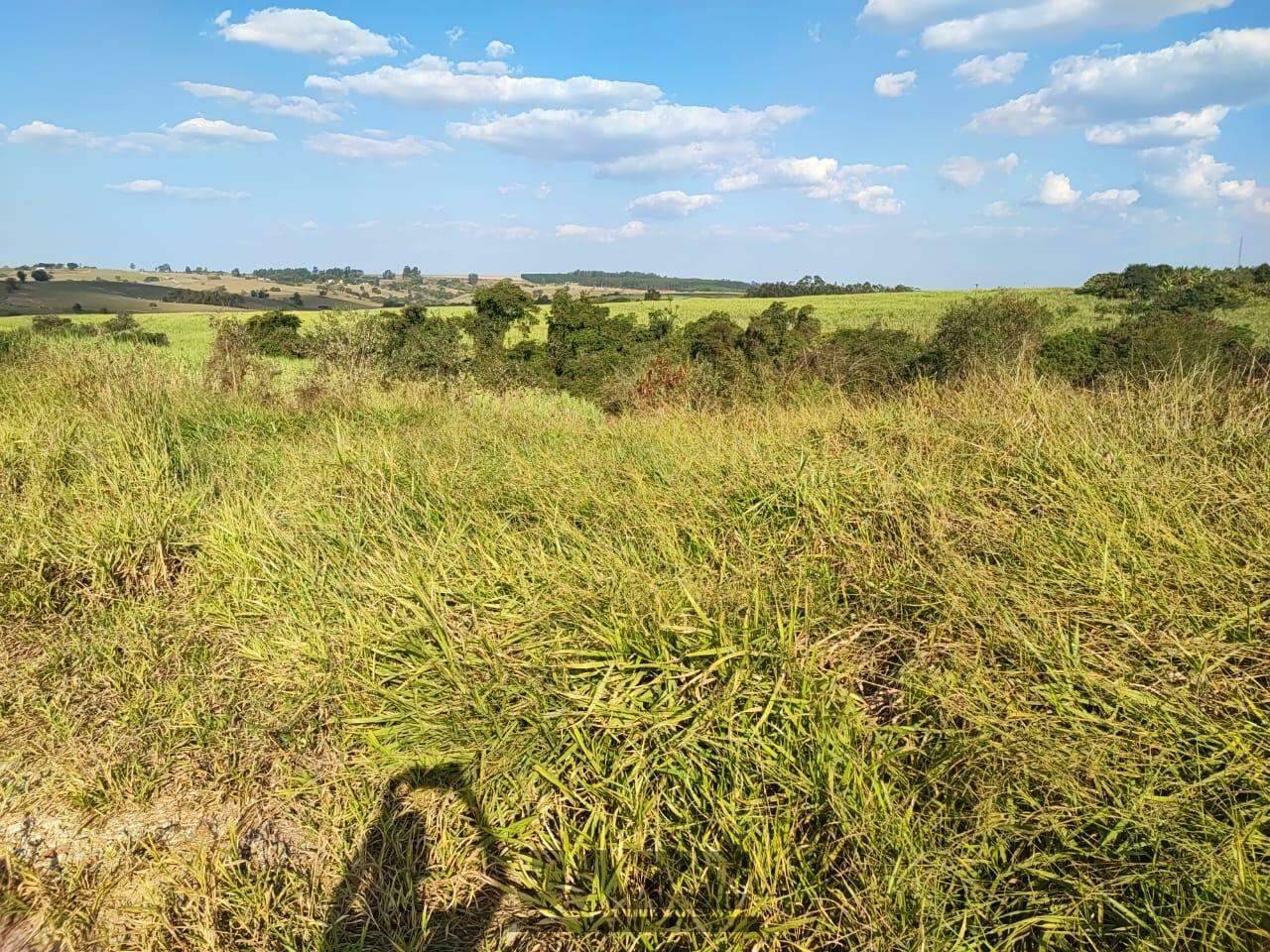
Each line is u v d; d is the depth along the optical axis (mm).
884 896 1994
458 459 4914
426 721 2828
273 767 2828
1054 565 2977
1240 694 2326
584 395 24531
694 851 2234
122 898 2393
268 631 3527
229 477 5195
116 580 4137
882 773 2371
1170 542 2943
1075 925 1917
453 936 2234
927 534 3348
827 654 2771
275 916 2299
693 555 3502
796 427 4988
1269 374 4258
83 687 3316
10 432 5633
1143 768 2176
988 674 2547
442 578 3512
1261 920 1798
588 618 3033
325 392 8977
